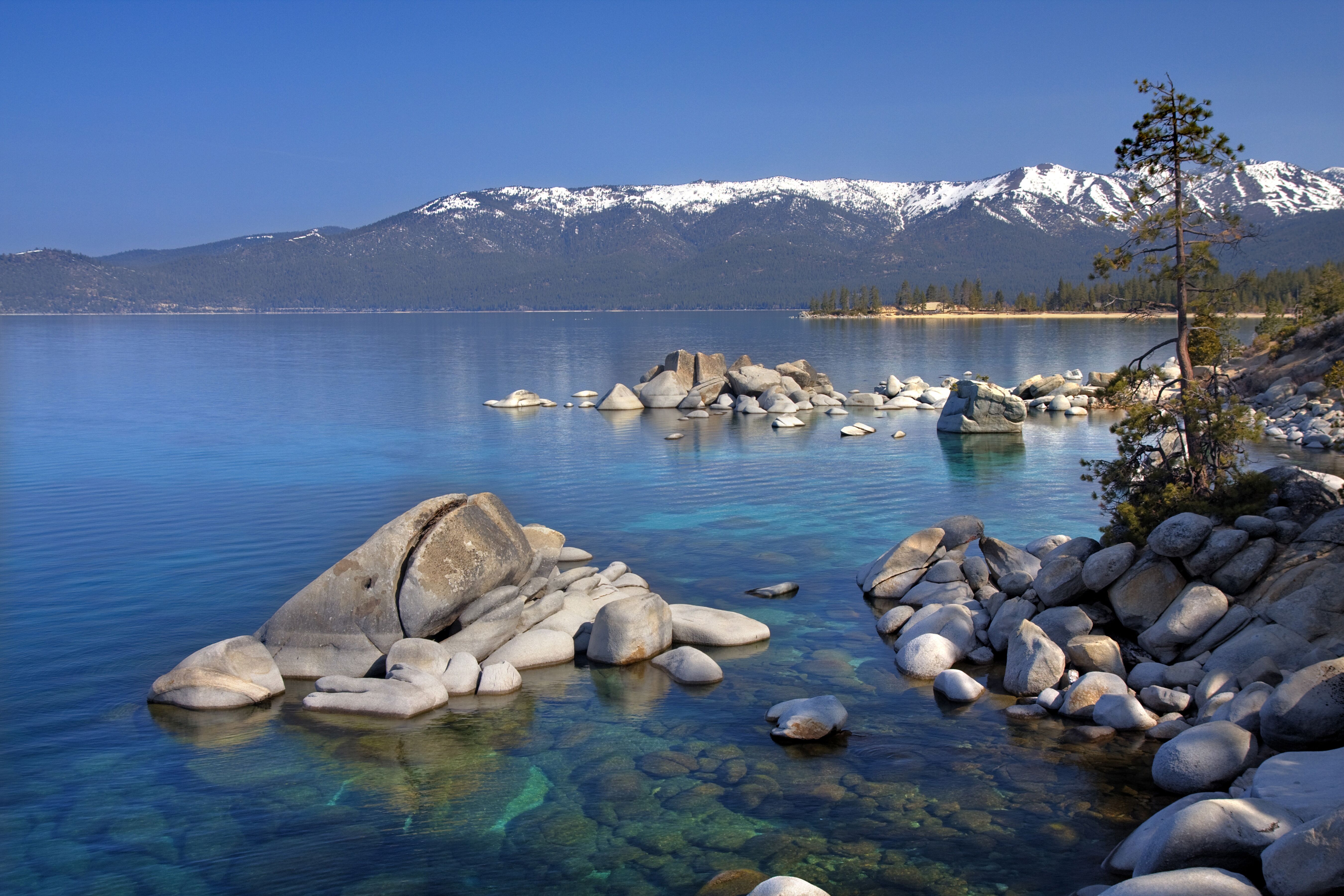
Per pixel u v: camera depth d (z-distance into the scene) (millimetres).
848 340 161625
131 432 50875
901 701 16578
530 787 13391
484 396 72562
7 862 11453
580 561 25531
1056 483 36750
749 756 14383
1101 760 14000
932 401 64938
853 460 42844
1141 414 22203
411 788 13383
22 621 20344
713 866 11258
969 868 11117
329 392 74875
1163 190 23969
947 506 32719
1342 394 50000
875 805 12734
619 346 155625
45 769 13961
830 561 25812
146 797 13109
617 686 17484
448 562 18500
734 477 38656
